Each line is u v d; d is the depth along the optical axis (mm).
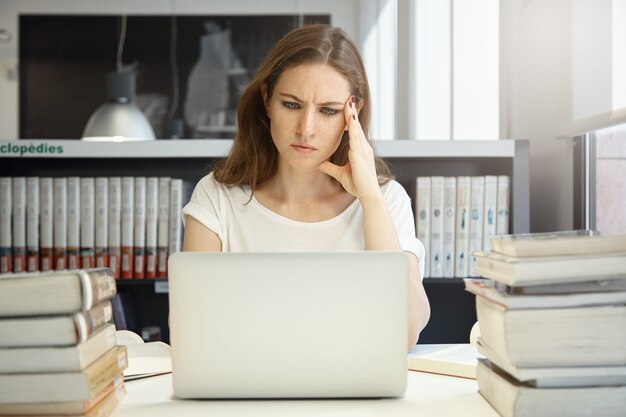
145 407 1025
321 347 1041
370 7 5336
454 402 1050
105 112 4055
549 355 924
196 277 1035
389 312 1043
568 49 2518
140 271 2703
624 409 929
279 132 1523
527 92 2988
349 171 1596
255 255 1032
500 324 939
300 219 1699
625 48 2096
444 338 2877
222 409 1011
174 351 1049
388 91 4781
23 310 884
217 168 1786
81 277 889
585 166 2488
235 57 5984
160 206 2705
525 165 2623
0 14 5910
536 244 939
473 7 3529
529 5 2939
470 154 2604
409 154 2604
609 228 2357
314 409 1010
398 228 1688
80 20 5938
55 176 2895
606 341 926
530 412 924
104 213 2699
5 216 2688
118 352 1033
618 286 942
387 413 987
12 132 5938
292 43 1522
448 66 3918
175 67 5969
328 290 1036
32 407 888
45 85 5941
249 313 1036
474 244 2660
